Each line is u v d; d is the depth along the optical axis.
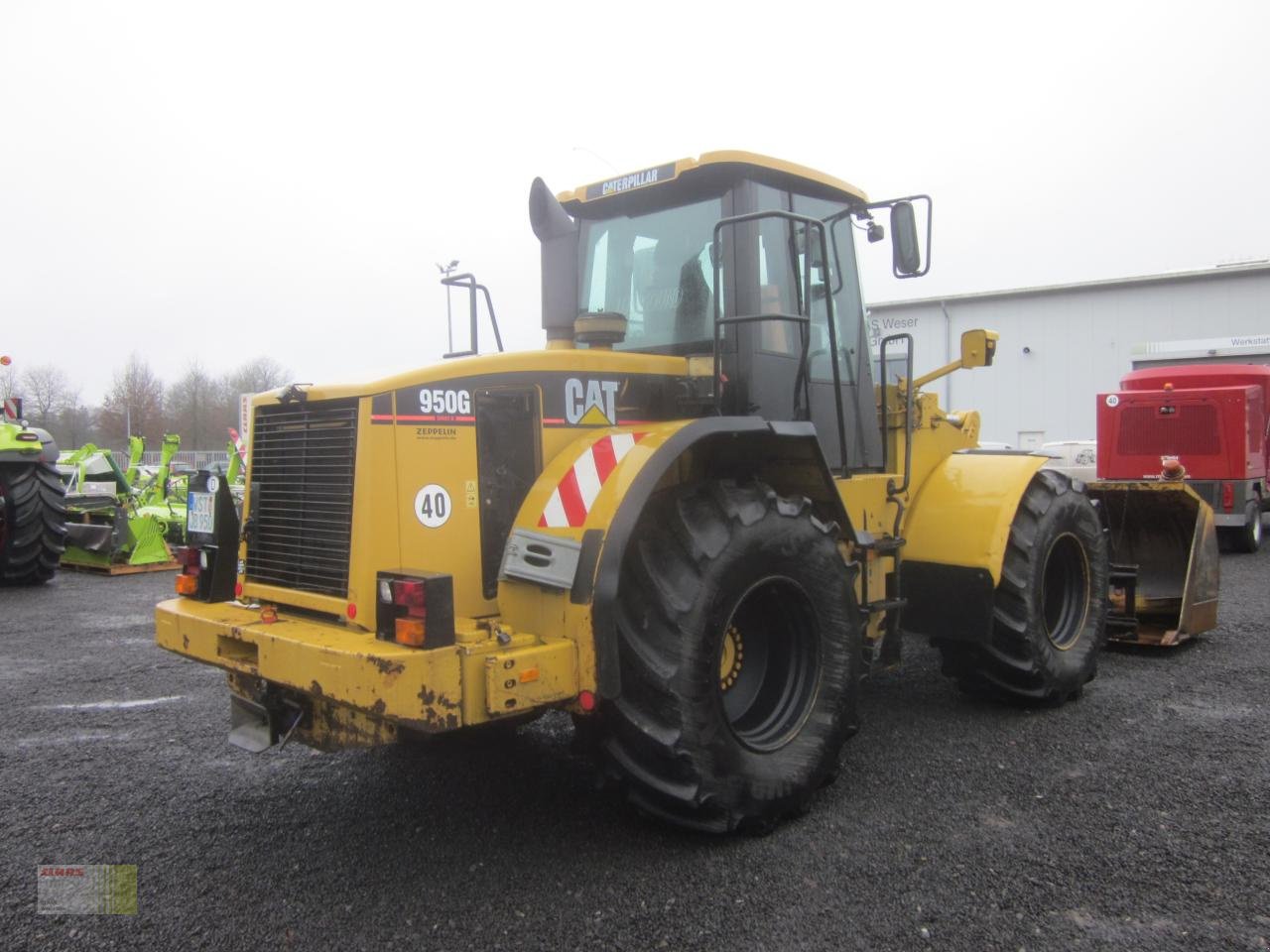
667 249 4.01
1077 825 3.21
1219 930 2.54
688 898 2.74
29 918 2.68
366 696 2.64
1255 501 11.34
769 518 3.25
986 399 21.28
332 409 3.09
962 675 4.63
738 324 3.67
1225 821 3.22
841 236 4.38
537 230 3.43
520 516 3.12
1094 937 2.52
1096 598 4.92
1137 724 4.33
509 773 3.83
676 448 3.09
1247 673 5.21
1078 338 20.42
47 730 4.46
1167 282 19.56
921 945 2.49
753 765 3.14
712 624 3.03
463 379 3.17
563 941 2.52
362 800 3.55
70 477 11.29
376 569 2.96
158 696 5.07
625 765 3.02
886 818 3.30
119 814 3.44
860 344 4.44
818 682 3.43
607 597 2.90
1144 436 11.34
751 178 3.82
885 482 4.30
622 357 3.56
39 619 7.35
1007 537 4.35
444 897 2.78
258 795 3.62
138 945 2.53
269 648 2.91
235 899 2.78
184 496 11.52
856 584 3.97
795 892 2.78
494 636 2.83
